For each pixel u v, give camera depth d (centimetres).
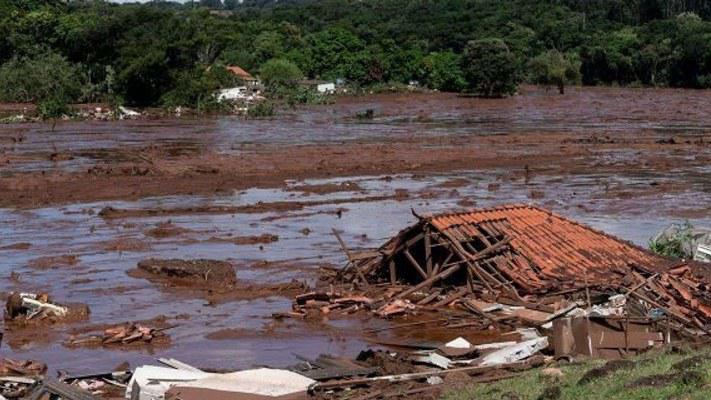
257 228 3278
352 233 3188
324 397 1441
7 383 1605
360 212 3619
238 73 12531
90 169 4703
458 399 1356
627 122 8400
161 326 2100
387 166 5016
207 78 9625
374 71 13288
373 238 3094
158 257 2798
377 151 5678
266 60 13825
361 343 1958
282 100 10819
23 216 3522
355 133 7088
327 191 4166
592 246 2473
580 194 4088
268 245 2989
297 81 12131
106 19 10112
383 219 3459
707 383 1111
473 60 12162
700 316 1998
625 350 1706
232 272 2558
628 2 17762
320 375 1572
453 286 2297
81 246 2970
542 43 15462
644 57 14225
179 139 6519
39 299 2227
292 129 7450
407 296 2253
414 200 3922
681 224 3105
